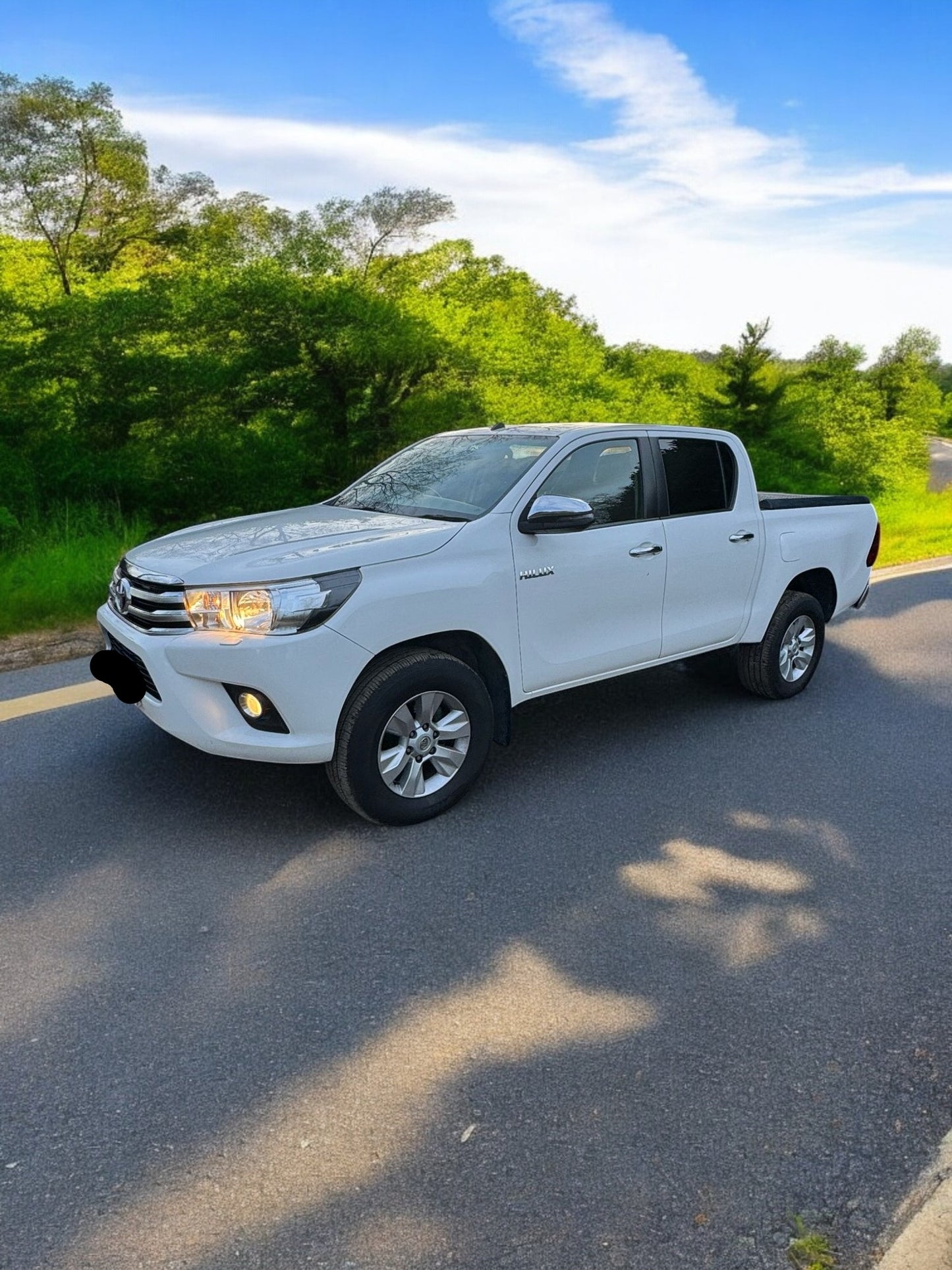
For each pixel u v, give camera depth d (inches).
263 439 588.7
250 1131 95.3
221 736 150.4
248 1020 112.9
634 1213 85.9
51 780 180.5
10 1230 83.3
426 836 162.4
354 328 655.1
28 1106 98.4
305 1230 83.7
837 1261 81.0
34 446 531.2
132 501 534.6
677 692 250.1
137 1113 97.7
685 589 208.4
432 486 191.3
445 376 714.8
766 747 209.9
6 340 588.4
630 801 179.3
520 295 1393.9
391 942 130.2
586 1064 106.0
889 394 2487.7
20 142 939.3
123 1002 115.7
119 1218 84.7
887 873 153.2
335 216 791.7
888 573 471.5
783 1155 93.0
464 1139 94.5
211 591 148.1
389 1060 106.3
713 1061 106.7
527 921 136.3
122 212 1095.0
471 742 169.2
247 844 157.2
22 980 120.1
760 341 1391.5
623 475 197.8
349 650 151.2
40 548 403.2
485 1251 81.7
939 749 211.0
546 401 824.3
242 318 658.2
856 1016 115.6
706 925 136.3
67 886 143.1
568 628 185.2
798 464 1392.7
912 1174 90.8
